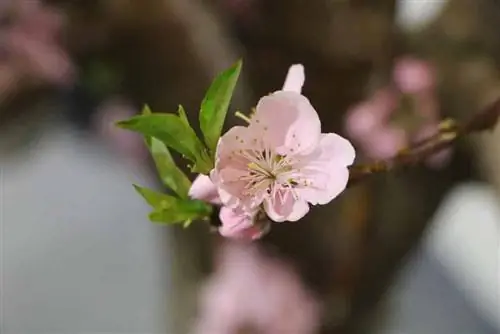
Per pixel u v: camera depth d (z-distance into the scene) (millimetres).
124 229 1487
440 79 639
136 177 842
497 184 679
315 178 375
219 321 712
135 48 672
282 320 696
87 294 1365
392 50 647
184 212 394
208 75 657
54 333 1284
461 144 653
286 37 631
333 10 631
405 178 663
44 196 1577
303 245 692
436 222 799
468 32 637
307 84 647
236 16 636
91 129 819
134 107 734
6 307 1339
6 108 712
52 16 668
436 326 1298
